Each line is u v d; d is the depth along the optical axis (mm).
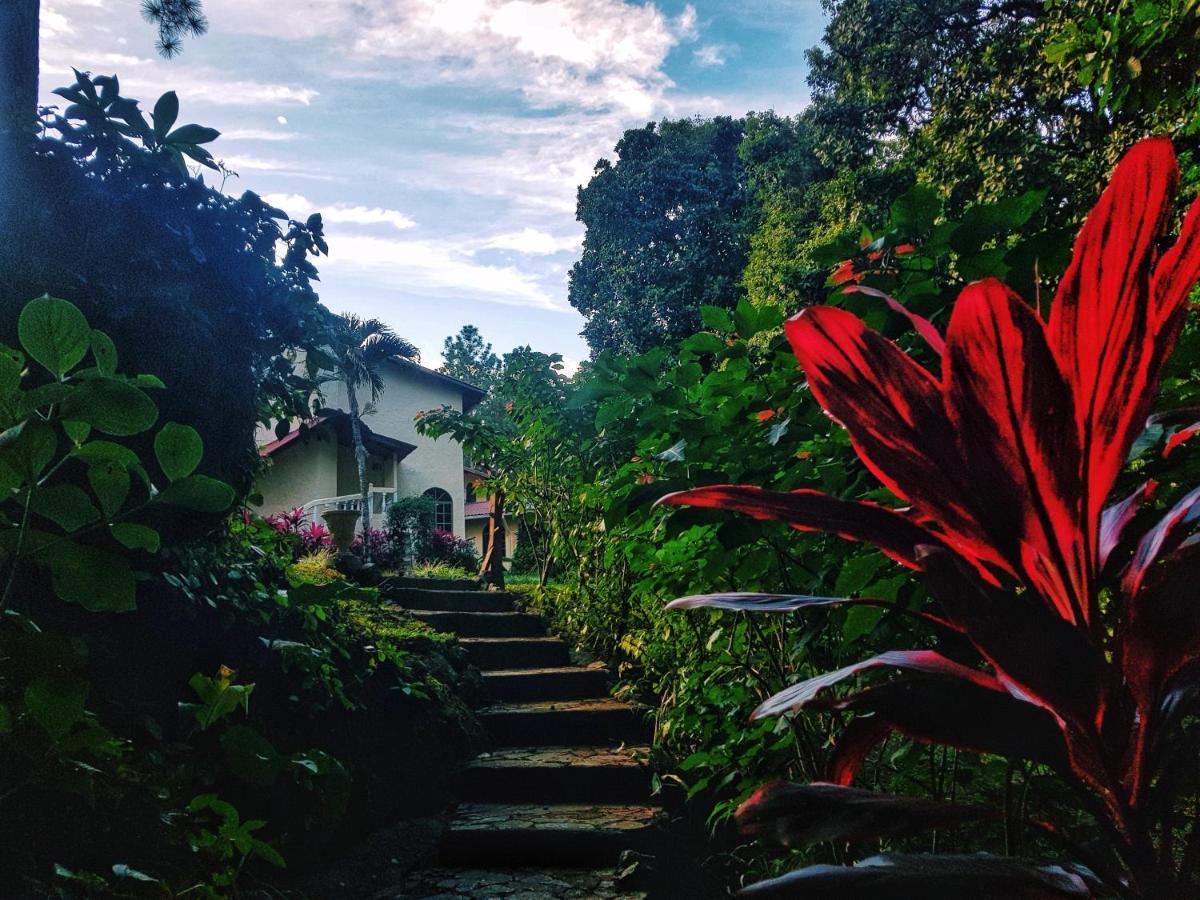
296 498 18391
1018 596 717
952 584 697
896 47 13562
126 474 1069
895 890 678
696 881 3537
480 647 6242
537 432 7043
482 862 3713
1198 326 1513
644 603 4785
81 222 2660
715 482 1863
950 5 13414
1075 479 779
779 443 1856
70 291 2566
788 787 802
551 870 3639
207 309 3039
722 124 27375
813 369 855
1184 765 789
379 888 3350
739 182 26250
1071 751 789
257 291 3225
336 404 20875
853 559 1354
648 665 4852
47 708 1062
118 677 2584
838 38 14445
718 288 23359
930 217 1532
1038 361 745
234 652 3225
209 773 2598
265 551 4020
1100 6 4094
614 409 2475
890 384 828
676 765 4105
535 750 4930
